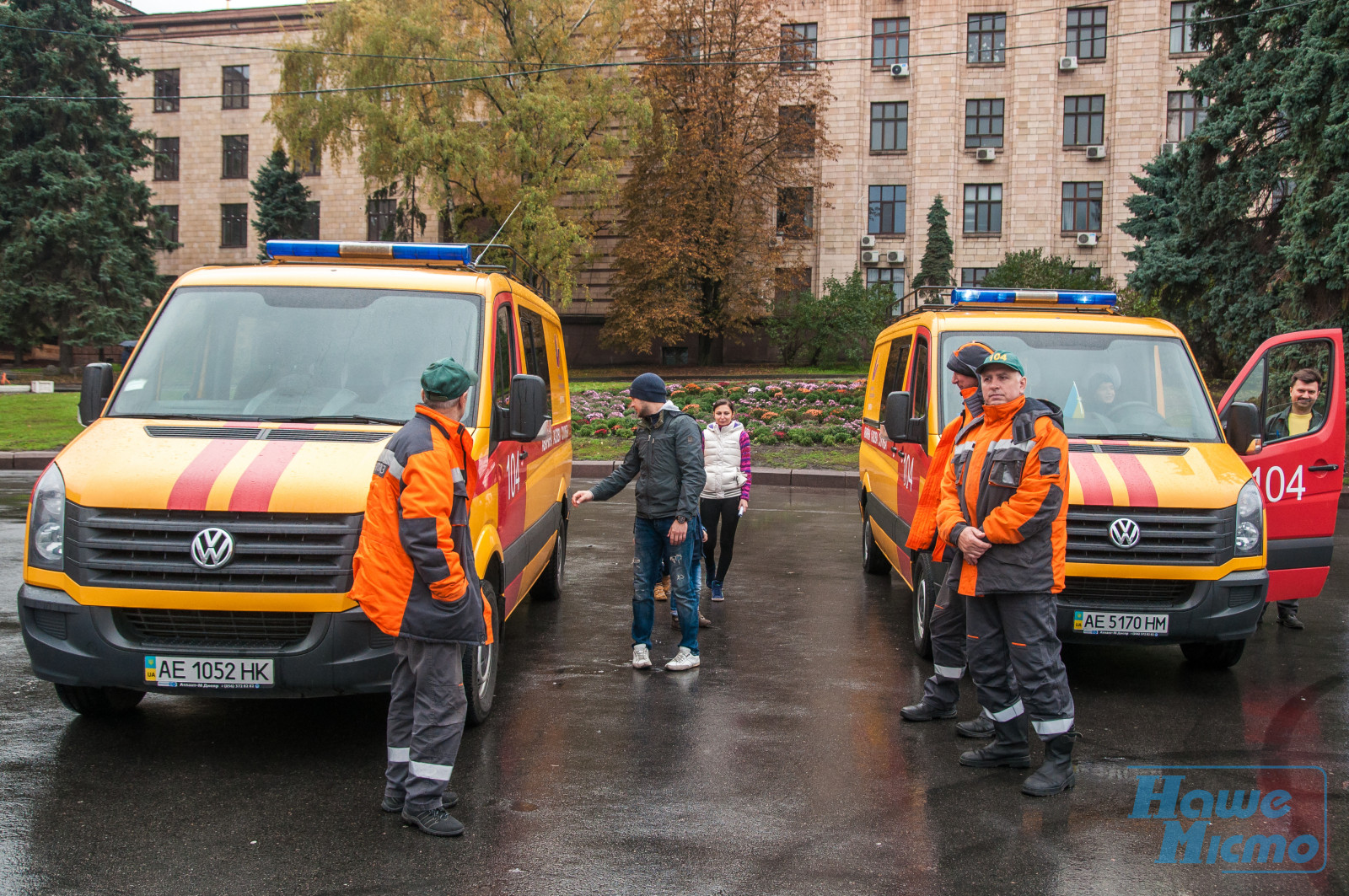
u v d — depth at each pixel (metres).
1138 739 5.12
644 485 6.27
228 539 4.36
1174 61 41.53
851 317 40.25
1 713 5.25
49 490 4.61
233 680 4.40
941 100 42.94
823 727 5.25
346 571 4.41
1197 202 21.03
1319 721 5.44
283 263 6.29
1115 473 5.97
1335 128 16.22
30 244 36.47
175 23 49.69
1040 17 42.25
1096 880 3.60
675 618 7.71
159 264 50.62
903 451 7.55
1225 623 5.81
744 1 39.22
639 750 4.87
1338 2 16.53
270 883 3.48
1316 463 7.11
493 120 36.09
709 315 41.09
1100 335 7.05
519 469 6.07
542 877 3.55
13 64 37.44
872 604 8.30
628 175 44.66
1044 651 4.39
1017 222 42.59
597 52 38.25
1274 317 18.58
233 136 49.94
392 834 3.90
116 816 4.03
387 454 3.89
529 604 8.16
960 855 3.78
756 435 19.45
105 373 5.43
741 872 3.61
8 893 3.38
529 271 8.02
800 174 41.53
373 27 33.97
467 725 5.16
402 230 37.72
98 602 4.40
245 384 5.28
